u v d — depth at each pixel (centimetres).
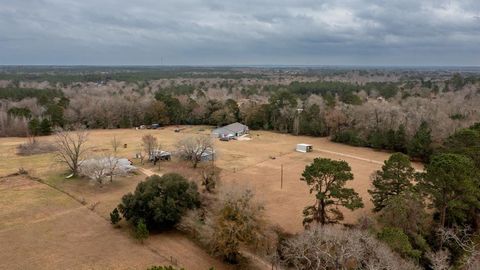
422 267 3030
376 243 2842
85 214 4488
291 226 4197
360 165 7050
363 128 8969
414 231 3478
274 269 3372
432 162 3856
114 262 3416
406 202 3606
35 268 3284
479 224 4053
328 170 3750
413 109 8962
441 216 3853
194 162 6650
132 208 4078
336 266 2822
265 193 5338
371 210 4547
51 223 4219
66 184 5534
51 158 7069
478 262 2939
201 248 3778
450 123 7569
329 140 9550
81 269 3288
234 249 3447
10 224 4156
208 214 3941
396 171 4169
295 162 7212
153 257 3541
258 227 3581
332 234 2991
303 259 3166
